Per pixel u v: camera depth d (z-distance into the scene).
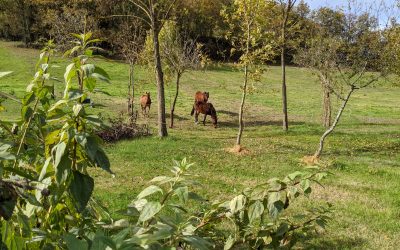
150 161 13.74
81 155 2.19
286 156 15.76
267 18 17.73
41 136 2.53
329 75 19.08
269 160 14.88
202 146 16.88
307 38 19.17
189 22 54.47
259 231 3.49
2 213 1.59
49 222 2.36
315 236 7.57
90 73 2.15
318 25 17.41
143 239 1.77
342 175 13.05
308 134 22.05
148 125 22.22
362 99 47.41
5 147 2.03
